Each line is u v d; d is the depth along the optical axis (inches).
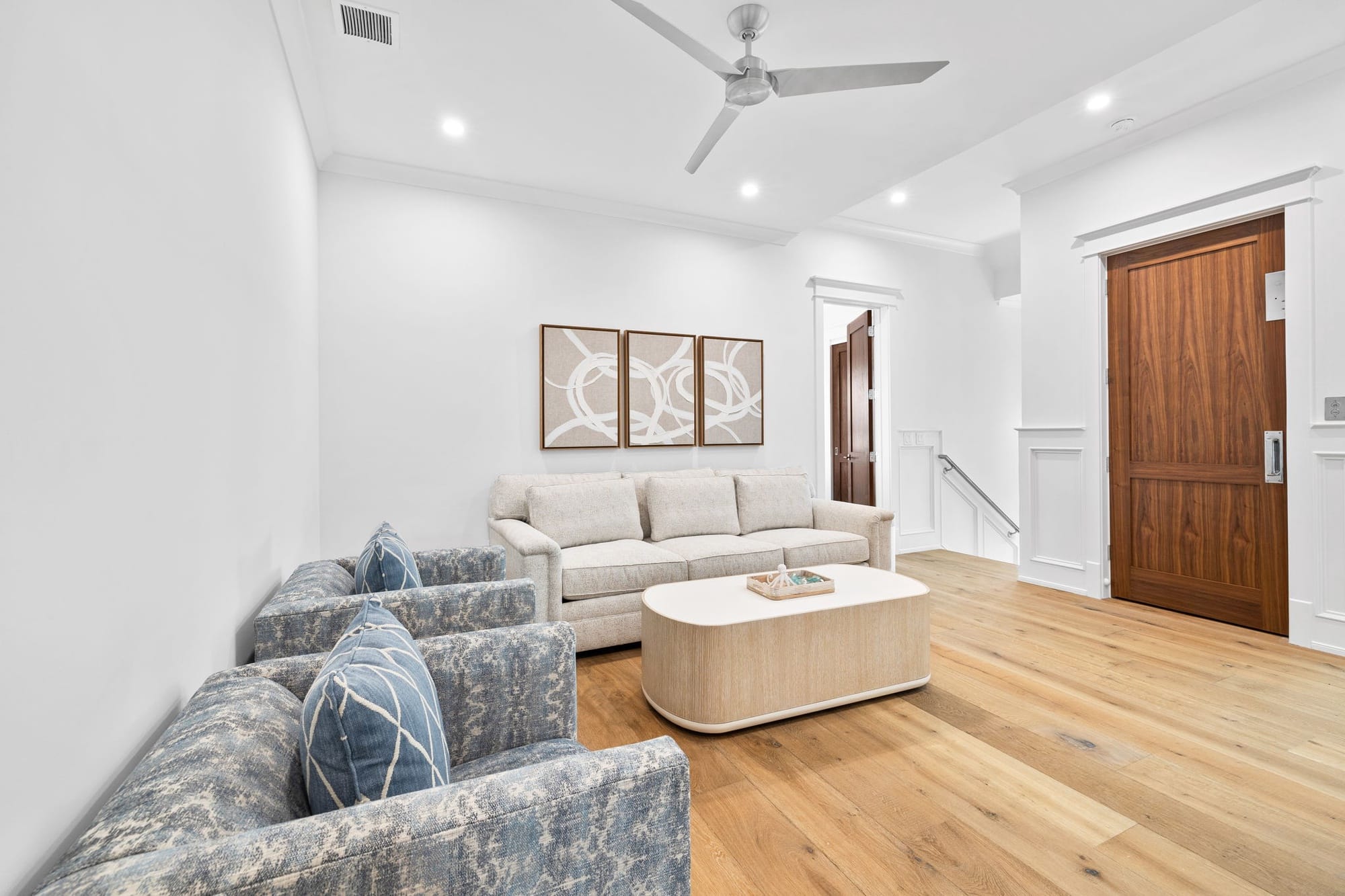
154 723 37.8
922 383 210.2
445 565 88.6
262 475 69.5
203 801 26.5
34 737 24.9
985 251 223.0
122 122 33.7
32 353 25.0
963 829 63.9
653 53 95.2
